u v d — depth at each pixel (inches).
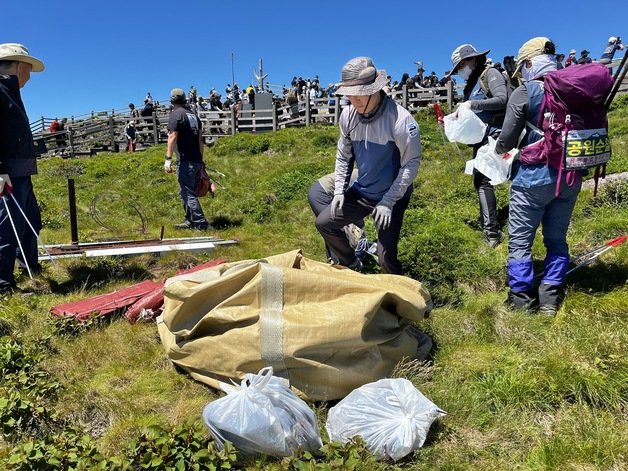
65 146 968.9
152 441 97.2
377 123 156.7
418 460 103.3
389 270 178.1
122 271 229.5
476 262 201.0
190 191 321.7
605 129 150.6
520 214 163.3
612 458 99.1
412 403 108.4
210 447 97.4
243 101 945.5
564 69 148.3
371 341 125.6
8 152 196.2
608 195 259.4
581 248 211.8
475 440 109.7
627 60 145.9
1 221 193.2
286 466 92.7
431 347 147.6
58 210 379.2
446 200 319.3
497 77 217.3
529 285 165.2
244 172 490.9
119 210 386.6
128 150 882.1
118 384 136.1
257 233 306.7
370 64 151.4
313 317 123.3
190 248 255.3
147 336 159.3
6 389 117.4
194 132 315.6
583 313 151.7
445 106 732.0
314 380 121.6
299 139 617.0
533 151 155.3
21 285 208.2
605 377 121.1
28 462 94.2
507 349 143.4
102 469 90.7
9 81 192.4
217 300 132.8
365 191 170.1
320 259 239.8
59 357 146.9
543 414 116.8
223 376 128.1
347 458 96.1
